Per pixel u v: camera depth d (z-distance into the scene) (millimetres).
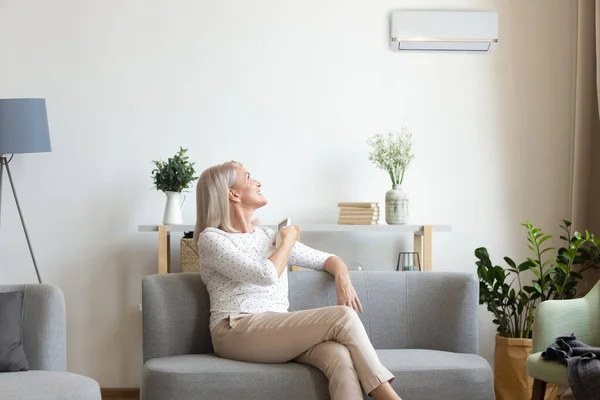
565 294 4207
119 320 4551
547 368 3057
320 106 4574
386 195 4340
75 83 4551
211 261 3312
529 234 4230
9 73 4531
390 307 3617
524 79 4605
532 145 4602
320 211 4570
